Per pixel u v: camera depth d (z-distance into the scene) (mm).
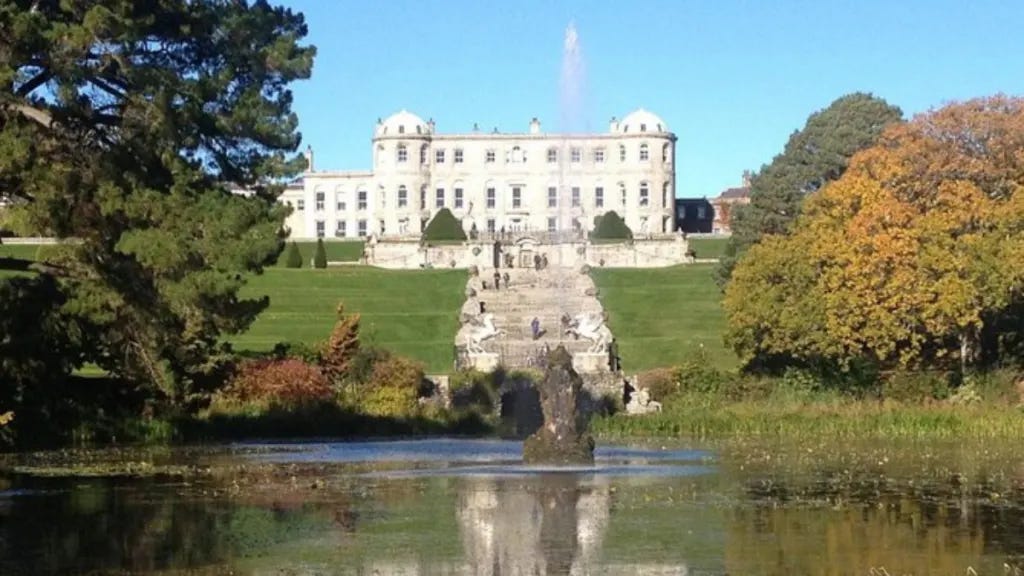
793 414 56812
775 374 66438
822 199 73875
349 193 194750
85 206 44375
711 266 121625
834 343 62781
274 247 44031
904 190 72000
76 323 47312
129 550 25688
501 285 106312
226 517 29891
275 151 48781
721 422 56375
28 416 49125
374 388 63719
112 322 47312
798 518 29641
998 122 72625
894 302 62000
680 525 28688
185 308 44250
